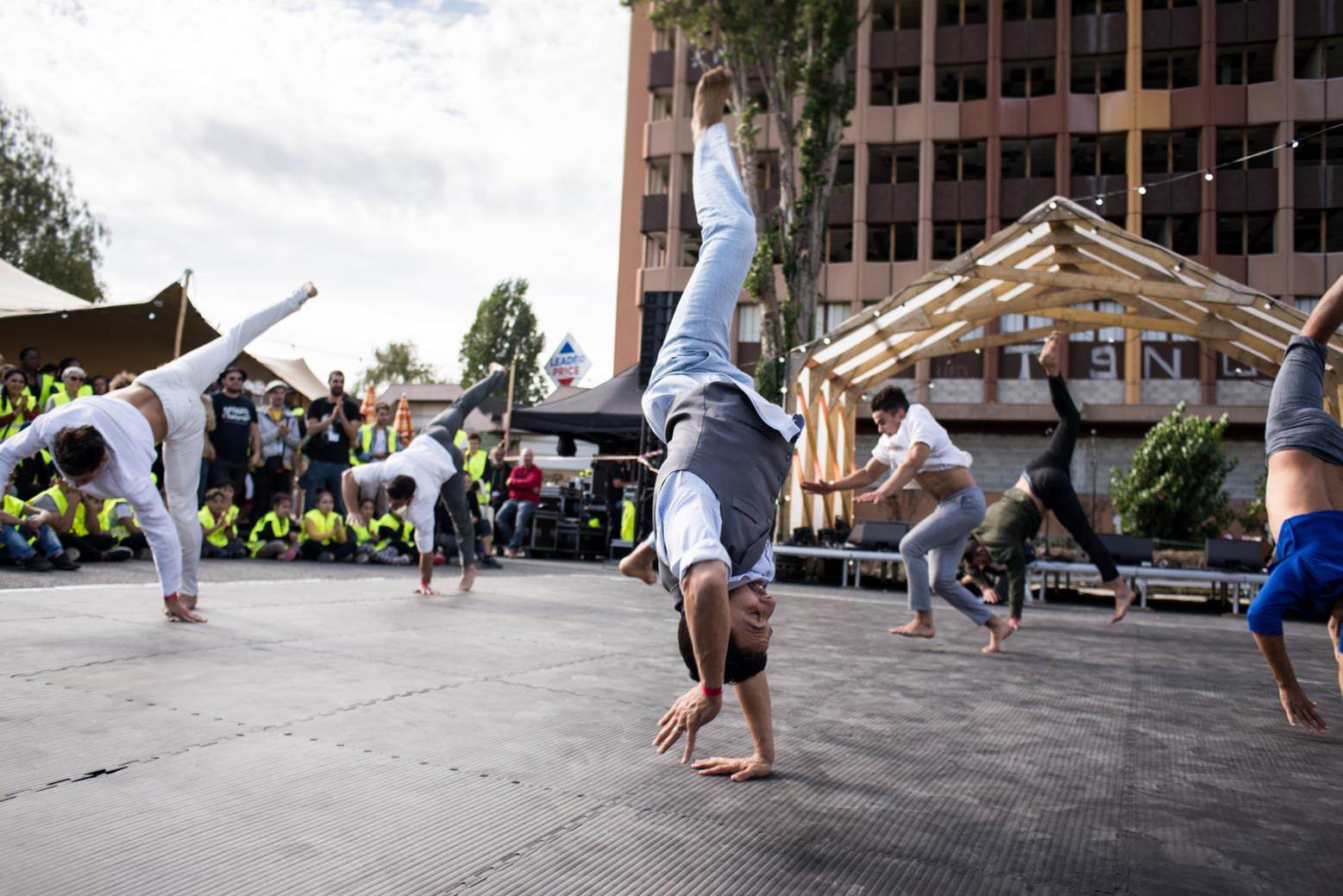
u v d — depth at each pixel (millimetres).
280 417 10375
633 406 12750
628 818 1979
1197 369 22719
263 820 1864
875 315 11094
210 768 2188
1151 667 4711
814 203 14945
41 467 7824
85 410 4137
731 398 2145
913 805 2162
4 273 13039
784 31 15000
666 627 5406
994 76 25578
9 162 32625
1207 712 3480
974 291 12234
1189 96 24344
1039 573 11398
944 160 27188
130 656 3441
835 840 1896
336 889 1553
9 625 3953
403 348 56562
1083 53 25156
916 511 20516
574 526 13141
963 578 9680
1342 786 2453
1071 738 2959
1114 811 2168
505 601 6387
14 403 7836
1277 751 2850
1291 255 23047
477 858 1718
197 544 4656
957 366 24109
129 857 1646
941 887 1670
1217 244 25172
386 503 6816
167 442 4512
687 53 27438
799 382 12273
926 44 26078
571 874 1658
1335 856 1891
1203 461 13922
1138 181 24422
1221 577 9500
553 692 3279
